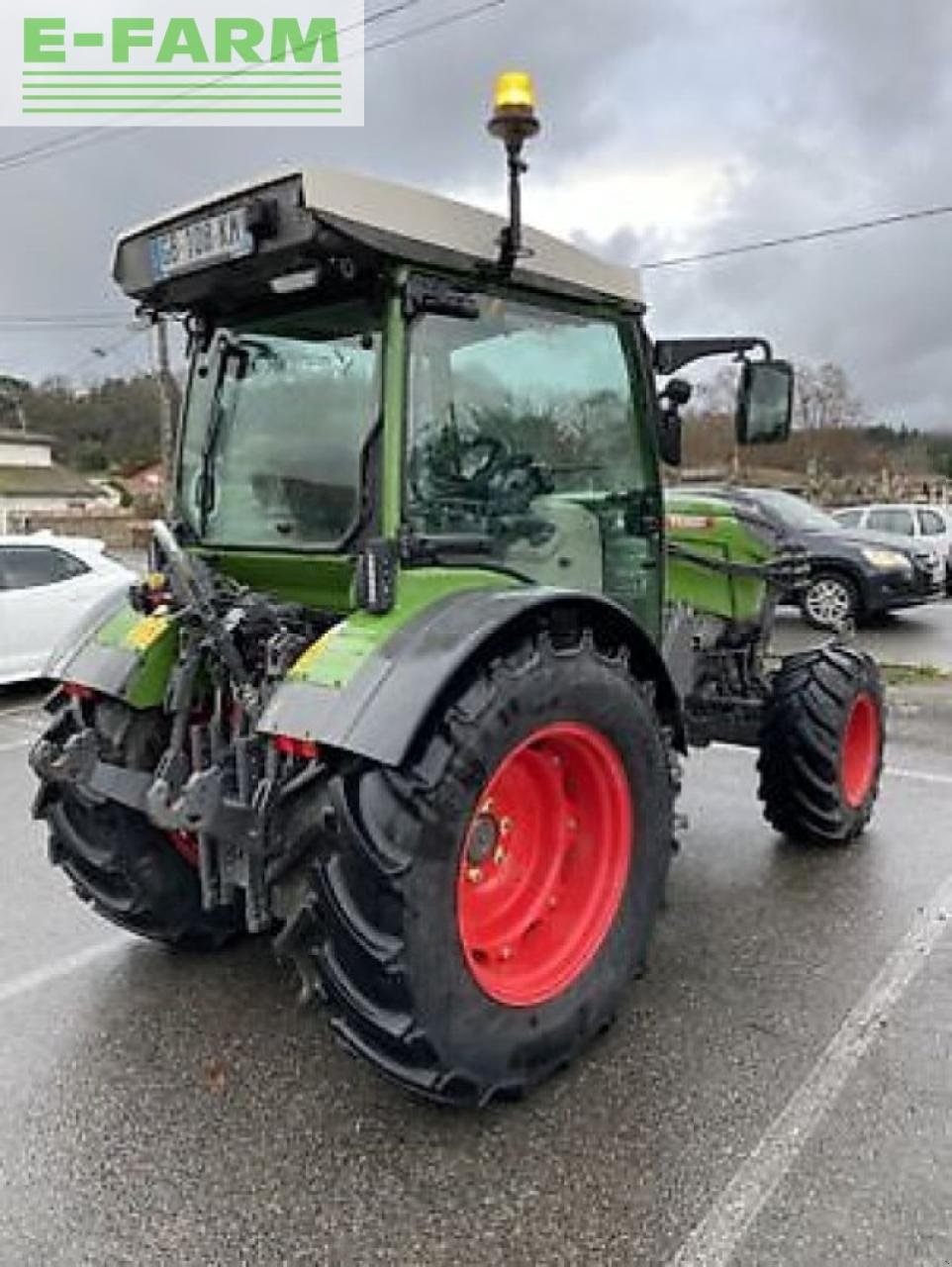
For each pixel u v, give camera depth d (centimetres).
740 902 363
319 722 229
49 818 320
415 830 224
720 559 429
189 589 270
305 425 280
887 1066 262
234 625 273
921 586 1104
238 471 299
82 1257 204
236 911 322
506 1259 202
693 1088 255
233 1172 229
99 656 304
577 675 256
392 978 223
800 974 310
